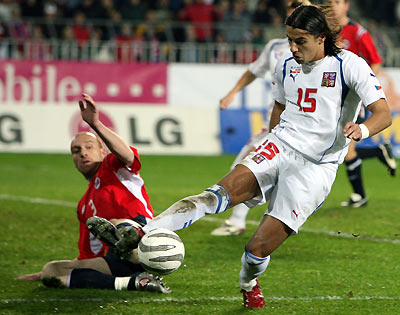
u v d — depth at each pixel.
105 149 19.91
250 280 16.66
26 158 53.91
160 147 58.59
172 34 63.59
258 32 65.00
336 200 36.88
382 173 50.47
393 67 62.41
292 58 16.59
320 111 16.03
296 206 16.03
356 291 18.78
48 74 57.59
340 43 16.09
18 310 16.58
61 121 57.81
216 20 66.88
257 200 16.41
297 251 24.16
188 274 20.62
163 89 58.81
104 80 58.16
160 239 14.88
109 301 17.36
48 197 36.25
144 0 69.69
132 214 18.36
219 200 15.64
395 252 24.09
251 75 26.64
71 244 25.05
